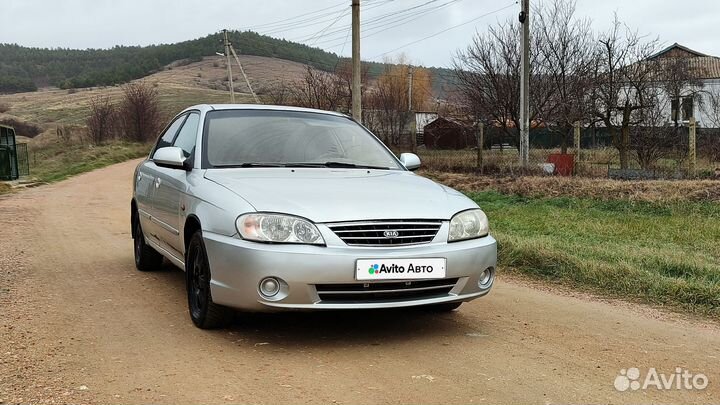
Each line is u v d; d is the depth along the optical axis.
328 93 27.92
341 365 3.83
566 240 8.16
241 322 4.74
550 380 3.67
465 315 5.11
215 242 4.16
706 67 34.28
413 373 3.72
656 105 17.11
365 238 4.02
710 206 10.55
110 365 3.79
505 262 7.16
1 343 4.17
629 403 3.37
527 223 9.80
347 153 5.50
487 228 4.62
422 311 5.19
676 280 5.95
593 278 6.31
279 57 95.00
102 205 15.15
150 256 6.68
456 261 4.23
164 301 5.42
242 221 4.04
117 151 44.09
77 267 7.01
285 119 5.65
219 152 5.13
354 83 19.55
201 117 5.52
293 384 3.51
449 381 3.61
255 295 3.94
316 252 3.91
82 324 4.66
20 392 3.35
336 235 3.99
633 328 4.85
